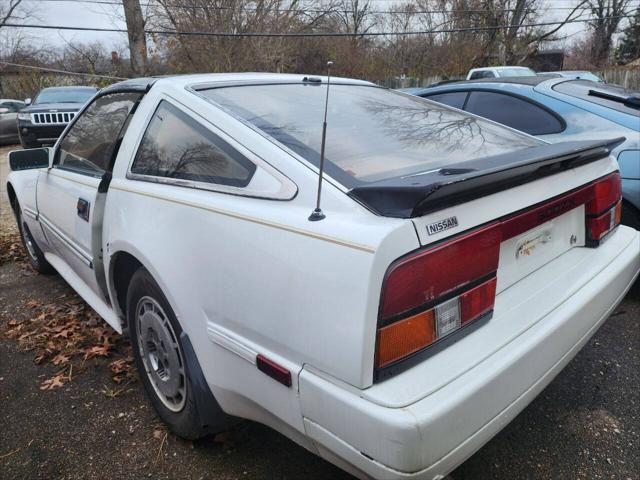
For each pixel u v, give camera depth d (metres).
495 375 1.49
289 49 17.61
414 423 1.31
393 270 1.39
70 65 27.39
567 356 1.87
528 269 2.00
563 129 3.93
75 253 3.02
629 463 2.16
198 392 2.02
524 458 2.21
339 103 2.45
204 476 2.14
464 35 21.78
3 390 2.76
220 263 1.79
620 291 2.23
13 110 15.84
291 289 1.54
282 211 1.67
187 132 2.16
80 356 3.08
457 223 1.53
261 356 1.65
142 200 2.23
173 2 15.94
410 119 2.43
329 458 1.56
